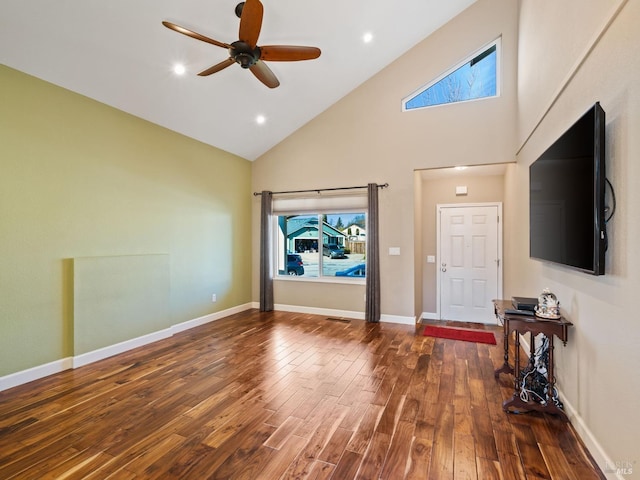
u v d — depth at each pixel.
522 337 3.83
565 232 2.17
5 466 1.88
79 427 2.26
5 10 2.47
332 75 4.69
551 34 2.73
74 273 3.31
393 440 2.12
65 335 3.27
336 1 3.50
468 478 1.78
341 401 2.62
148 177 4.15
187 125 4.51
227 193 5.48
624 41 1.60
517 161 4.20
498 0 4.42
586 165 1.85
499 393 2.76
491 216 5.30
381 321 5.09
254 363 3.42
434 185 5.60
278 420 2.35
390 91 5.01
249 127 5.09
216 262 5.25
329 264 5.63
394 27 4.26
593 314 1.97
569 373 2.36
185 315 4.70
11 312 2.89
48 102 3.15
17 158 2.93
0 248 2.82
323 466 1.87
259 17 2.33
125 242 3.87
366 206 5.16
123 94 3.63
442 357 3.60
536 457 1.95
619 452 1.65
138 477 1.79
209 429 2.24
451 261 5.51
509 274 4.88
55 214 3.21
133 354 3.69
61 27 2.72
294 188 5.68
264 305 5.79
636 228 1.52
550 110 2.76
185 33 2.41
